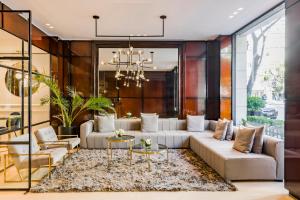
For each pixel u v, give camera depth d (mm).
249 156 3811
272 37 4922
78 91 6906
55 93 6129
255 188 3480
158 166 4453
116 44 6902
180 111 7078
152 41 6934
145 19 5035
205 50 7039
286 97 3299
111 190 3355
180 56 7035
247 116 6105
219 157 3920
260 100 5391
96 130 6336
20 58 3525
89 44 6906
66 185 3486
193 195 3211
